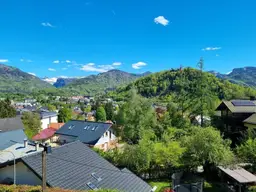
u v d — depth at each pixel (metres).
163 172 32.03
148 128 55.12
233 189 26.22
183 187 27.73
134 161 30.62
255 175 27.62
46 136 53.62
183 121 56.56
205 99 60.91
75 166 18.91
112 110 95.38
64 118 89.31
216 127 46.31
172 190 26.17
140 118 55.41
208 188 27.92
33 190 14.60
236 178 24.53
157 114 66.38
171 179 31.03
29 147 28.80
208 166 31.53
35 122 60.78
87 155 21.72
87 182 17.28
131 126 55.03
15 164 17.61
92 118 93.81
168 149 31.83
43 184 14.35
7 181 17.73
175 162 31.53
